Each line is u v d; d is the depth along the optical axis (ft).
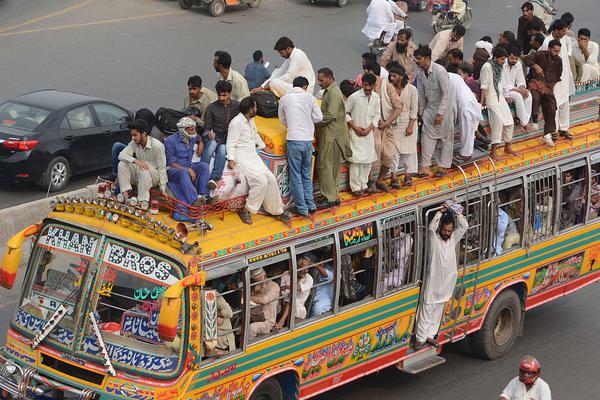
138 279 35.88
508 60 51.29
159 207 39.22
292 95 40.50
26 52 104.78
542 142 53.83
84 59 103.65
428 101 46.73
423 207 45.91
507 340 53.16
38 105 72.64
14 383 37.37
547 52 53.21
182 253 35.45
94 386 35.99
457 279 48.16
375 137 44.04
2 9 122.83
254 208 39.52
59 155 71.41
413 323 46.85
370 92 43.04
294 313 40.37
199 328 35.91
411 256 45.80
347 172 44.32
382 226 43.91
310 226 40.75
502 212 50.44
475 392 49.11
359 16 132.87
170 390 35.42
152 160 38.32
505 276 51.47
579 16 136.46
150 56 106.32
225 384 37.93
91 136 73.41
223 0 126.21
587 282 57.72
